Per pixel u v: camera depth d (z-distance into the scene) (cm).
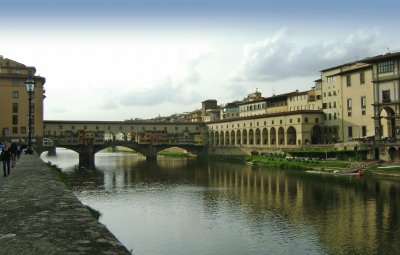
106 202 6744
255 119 16962
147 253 3997
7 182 2417
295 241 4338
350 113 13325
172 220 5381
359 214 5531
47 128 17238
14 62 15025
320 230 4762
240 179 9869
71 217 1292
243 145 17212
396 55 10569
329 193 7275
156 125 19400
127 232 4784
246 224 5119
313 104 15838
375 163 10375
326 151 11906
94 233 1075
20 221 1231
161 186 8756
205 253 3984
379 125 11262
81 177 10512
